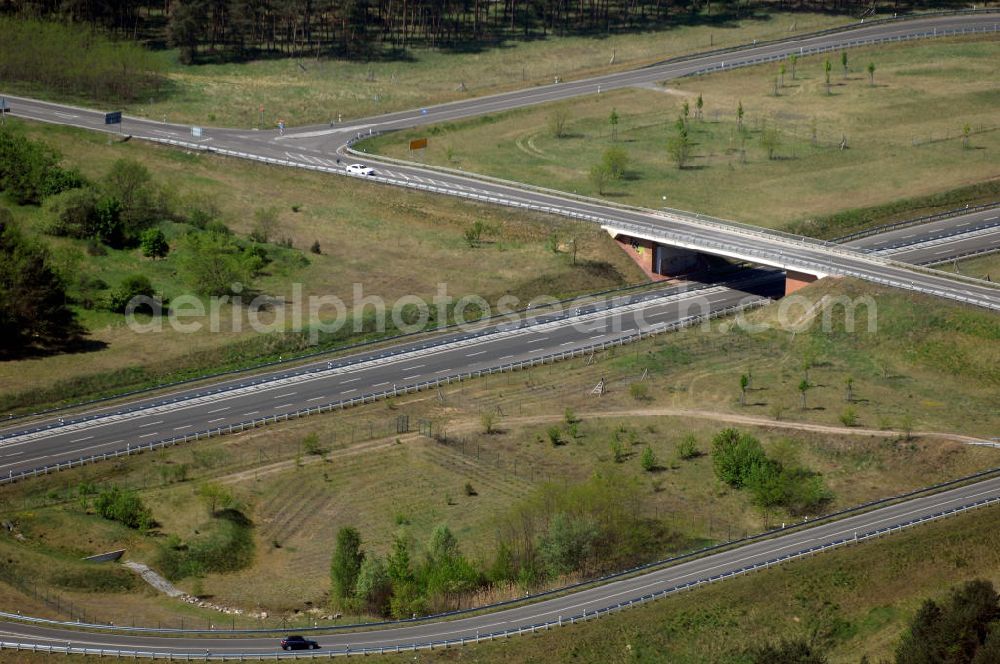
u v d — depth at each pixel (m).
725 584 150.75
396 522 171.38
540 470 183.62
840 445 184.62
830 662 142.62
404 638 141.12
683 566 154.62
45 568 156.50
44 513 169.38
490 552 162.88
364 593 151.12
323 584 159.12
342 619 150.00
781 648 135.88
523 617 145.12
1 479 178.00
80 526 167.25
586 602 147.75
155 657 136.25
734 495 175.88
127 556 163.62
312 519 173.75
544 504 165.00
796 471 175.75
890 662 141.50
